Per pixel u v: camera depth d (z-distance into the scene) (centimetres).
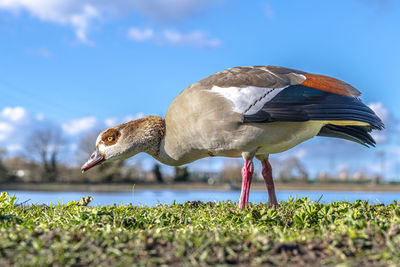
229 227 81
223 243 66
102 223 80
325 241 67
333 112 87
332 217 85
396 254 64
